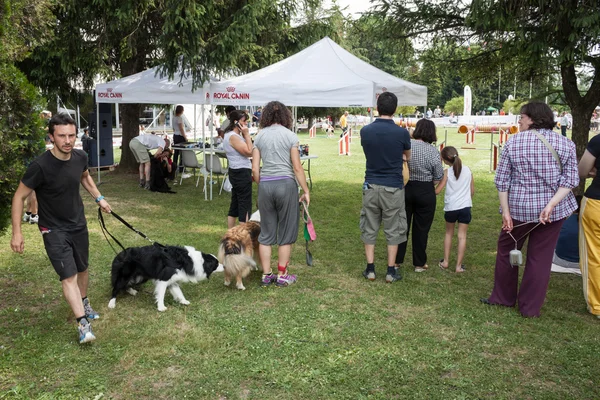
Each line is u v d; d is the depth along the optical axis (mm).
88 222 8109
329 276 5645
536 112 4418
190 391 3303
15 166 4113
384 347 3918
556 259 5867
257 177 5102
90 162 14344
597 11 5996
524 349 3918
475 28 7477
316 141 28266
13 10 5121
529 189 4379
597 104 7930
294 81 8703
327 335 4113
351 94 8266
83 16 10789
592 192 4523
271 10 13102
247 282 5414
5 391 3275
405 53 9148
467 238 7500
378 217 5418
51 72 12531
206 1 9570
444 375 3533
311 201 10305
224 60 9875
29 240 6961
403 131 5125
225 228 7863
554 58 6730
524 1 6430
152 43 12508
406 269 5977
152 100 10453
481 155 20172
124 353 3783
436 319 4473
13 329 4199
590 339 4086
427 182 5562
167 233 7457
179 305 4734
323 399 3230
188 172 14625
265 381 3438
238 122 6492
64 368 3580
